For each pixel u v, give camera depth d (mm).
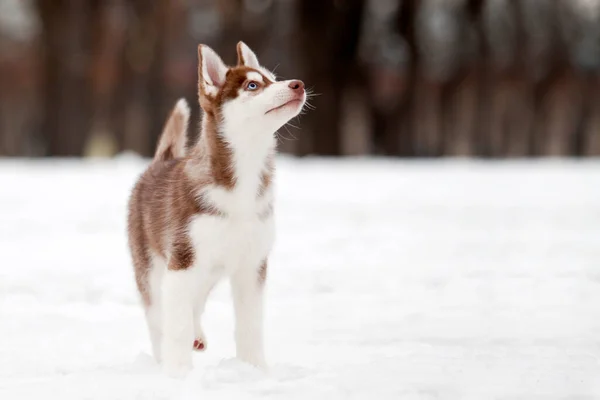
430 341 8195
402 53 55531
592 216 18609
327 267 12836
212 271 7488
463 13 56438
